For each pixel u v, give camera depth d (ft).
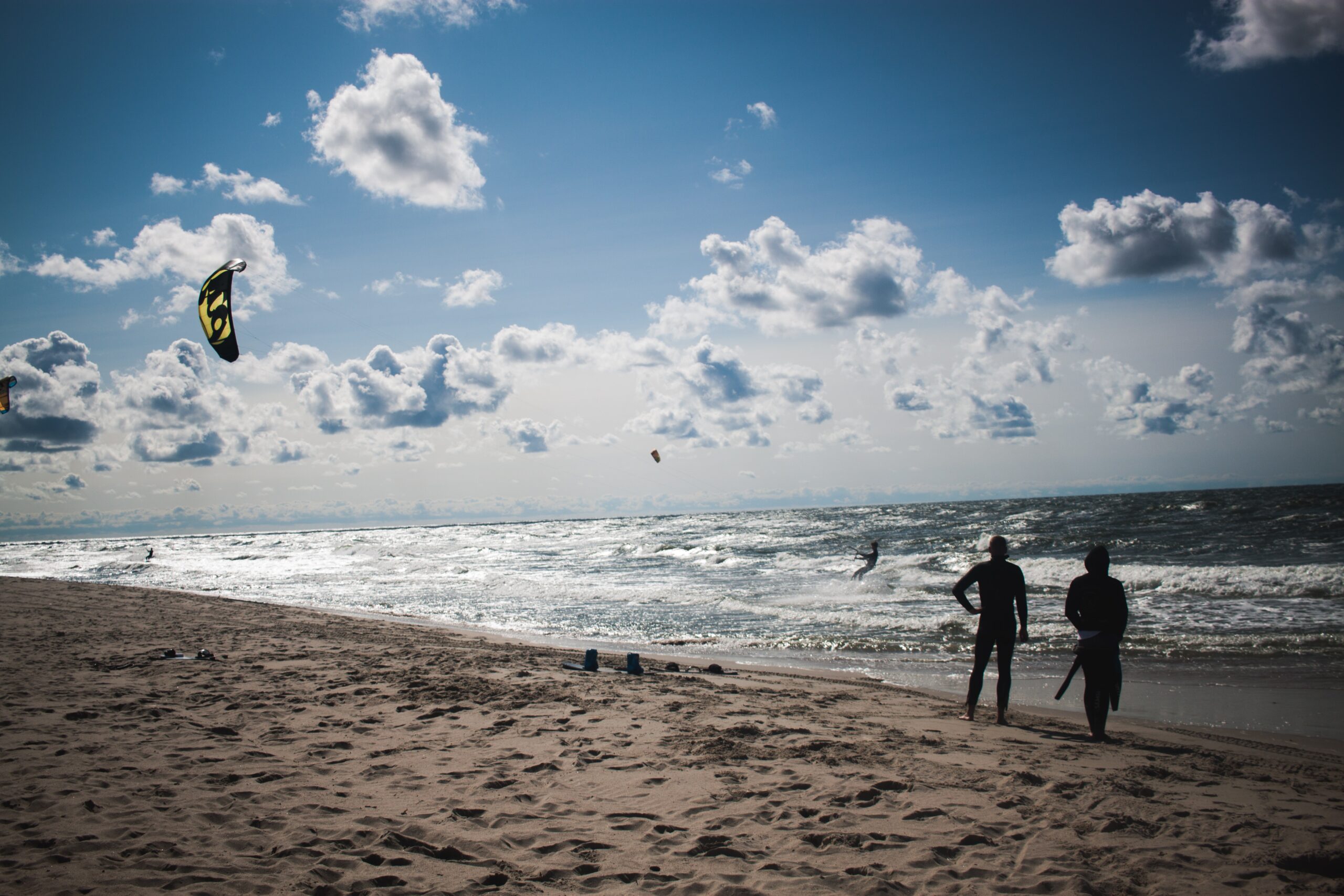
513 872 10.40
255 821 12.05
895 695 26.02
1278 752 19.27
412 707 20.88
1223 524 119.85
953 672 32.55
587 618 54.95
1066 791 14.08
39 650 30.01
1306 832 12.09
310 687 23.35
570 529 363.15
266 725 18.54
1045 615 46.57
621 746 16.99
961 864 10.76
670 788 14.10
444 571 109.70
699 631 47.19
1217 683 28.84
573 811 12.83
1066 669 32.50
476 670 27.09
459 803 13.20
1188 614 45.50
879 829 12.07
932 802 13.44
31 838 11.09
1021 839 11.75
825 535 156.97
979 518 191.52
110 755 15.55
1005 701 21.33
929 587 64.23
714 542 157.07
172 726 18.08
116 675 24.82
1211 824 12.48
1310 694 26.53
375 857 10.73
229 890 9.55
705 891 9.86
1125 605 19.70
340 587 89.86
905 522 199.41
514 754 16.28
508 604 66.28
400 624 49.49
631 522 451.12
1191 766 16.52
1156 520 137.69
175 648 31.37
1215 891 9.98
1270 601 48.96
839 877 10.27
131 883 9.66
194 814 12.28
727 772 15.07
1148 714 24.38
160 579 107.65
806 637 43.16
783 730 18.85
